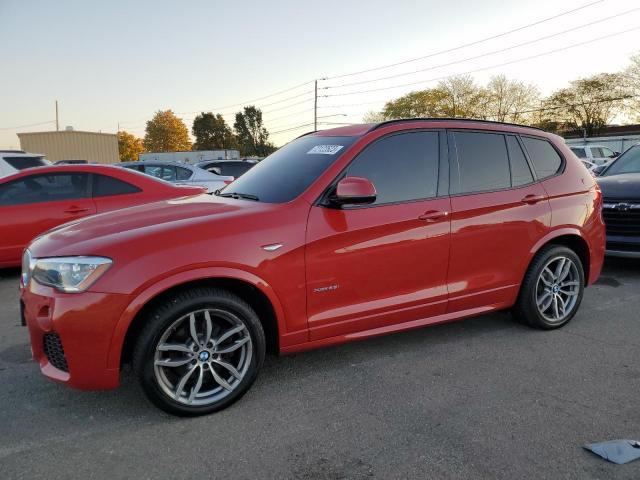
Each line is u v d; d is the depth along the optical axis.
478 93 69.56
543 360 3.58
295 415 2.85
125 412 2.91
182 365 2.79
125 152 87.50
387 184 3.37
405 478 2.28
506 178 3.91
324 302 3.13
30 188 6.10
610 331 4.16
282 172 3.55
